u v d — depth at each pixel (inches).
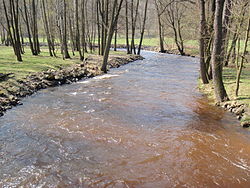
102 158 297.6
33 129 375.2
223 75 797.2
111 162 289.3
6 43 2070.6
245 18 478.9
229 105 482.9
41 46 2032.5
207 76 716.0
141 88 672.4
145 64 1253.7
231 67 1000.2
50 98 549.0
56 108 477.7
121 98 562.9
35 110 462.6
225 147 330.0
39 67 814.5
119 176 262.7
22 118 419.8
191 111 475.2
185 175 266.5
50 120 413.1
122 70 1018.7
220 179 259.9
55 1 1249.4
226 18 619.5
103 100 542.3
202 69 696.4
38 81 663.1
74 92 611.2
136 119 428.1
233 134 370.9
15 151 309.6
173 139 351.6
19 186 242.4
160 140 347.6
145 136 359.6
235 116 446.6
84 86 685.9
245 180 258.5
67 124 397.1
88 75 837.8
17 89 565.9
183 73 963.3
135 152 313.1
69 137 350.6
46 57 1116.5
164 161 293.4
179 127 395.9
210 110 481.7
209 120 427.8
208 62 714.2
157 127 394.3
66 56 1160.8
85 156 301.1
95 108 483.2
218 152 316.5
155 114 455.8
